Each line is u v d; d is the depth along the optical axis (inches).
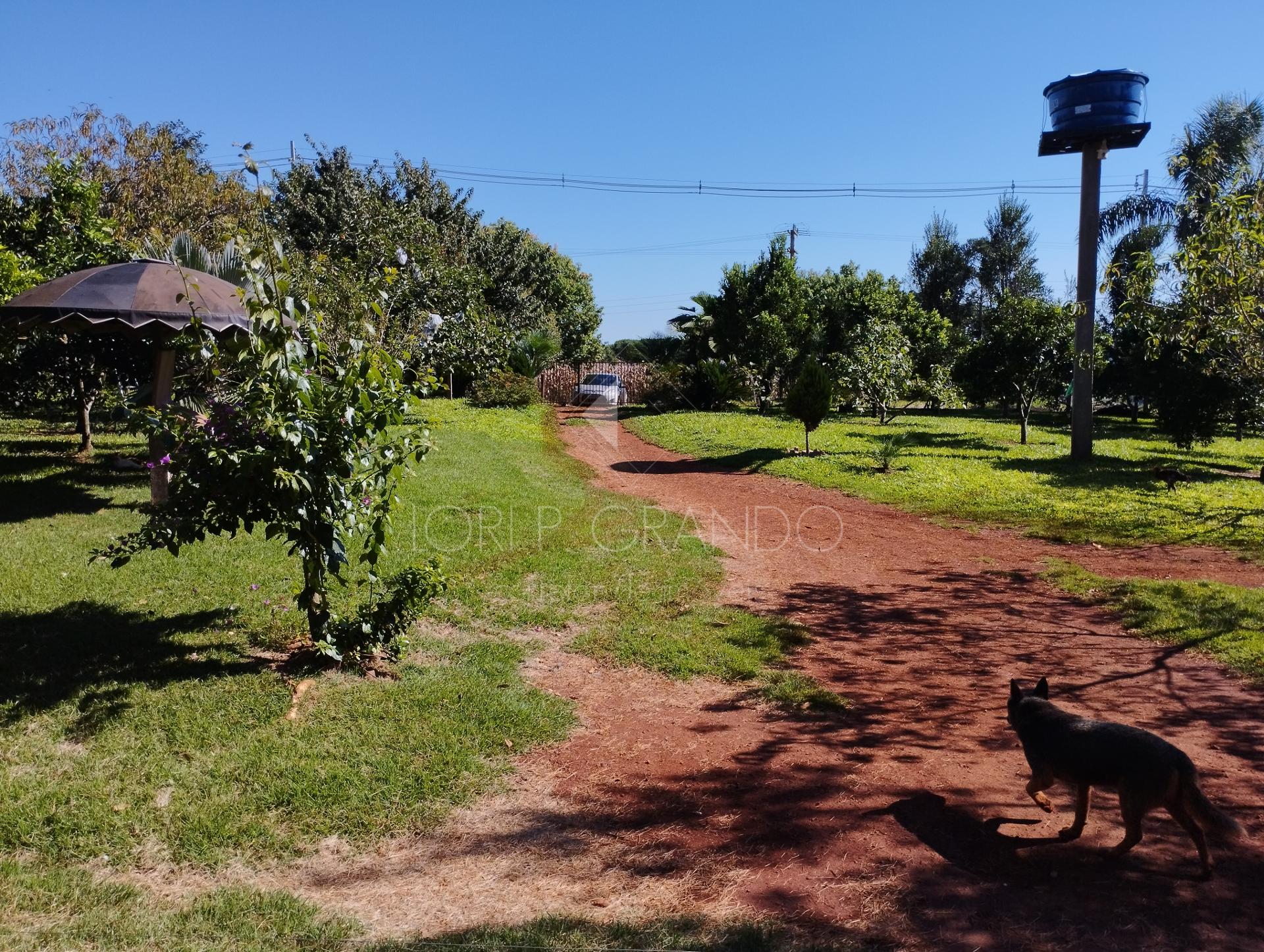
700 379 1122.0
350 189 1034.1
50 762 162.6
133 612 239.6
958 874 141.6
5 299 370.0
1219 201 284.7
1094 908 131.6
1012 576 355.3
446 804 161.5
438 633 249.8
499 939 120.0
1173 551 397.1
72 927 120.6
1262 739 199.3
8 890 128.0
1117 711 217.5
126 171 736.3
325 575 212.5
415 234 749.3
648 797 168.7
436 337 708.0
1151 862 146.0
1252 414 705.0
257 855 142.6
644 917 128.1
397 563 306.5
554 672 231.6
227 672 206.1
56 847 139.4
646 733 198.7
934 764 185.9
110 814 148.0
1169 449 826.8
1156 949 120.9
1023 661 256.2
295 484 181.0
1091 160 663.8
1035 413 1322.6
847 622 289.3
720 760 185.6
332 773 166.4
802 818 161.2
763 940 121.0
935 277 1651.1
